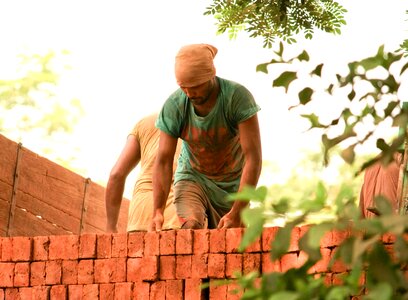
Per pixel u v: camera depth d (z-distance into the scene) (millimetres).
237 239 7320
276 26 10781
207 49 8305
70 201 11633
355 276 3539
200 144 8617
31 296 8031
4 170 10789
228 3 10883
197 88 8203
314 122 4043
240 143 8734
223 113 8398
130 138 10242
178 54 8281
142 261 7652
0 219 10766
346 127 3990
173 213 9742
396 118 3838
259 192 3686
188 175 8852
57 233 11484
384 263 3559
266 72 4098
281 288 3662
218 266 7363
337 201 3611
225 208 8922
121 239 7777
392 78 3994
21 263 8094
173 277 7531
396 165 7637
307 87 4055
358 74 4020
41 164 11234
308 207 3654
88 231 11906
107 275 7797
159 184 8641
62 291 7945
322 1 10773
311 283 3586
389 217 3477
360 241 3479
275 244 3666
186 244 7496
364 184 7910
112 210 10203
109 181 10188
